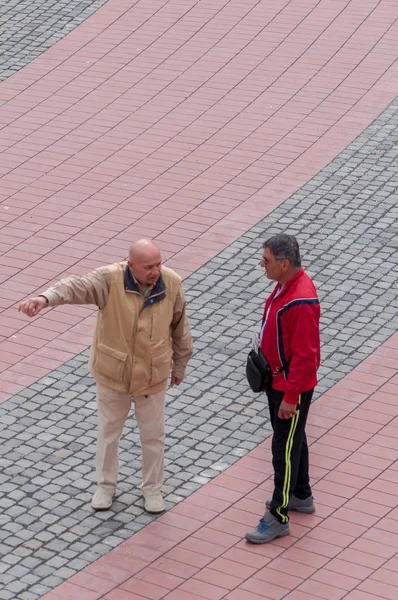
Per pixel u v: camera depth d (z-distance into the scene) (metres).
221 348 31.72
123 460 27.19
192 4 53.28
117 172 41.69
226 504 25.50
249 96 45.81
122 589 22.88
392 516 24.89
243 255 36.31
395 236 36.78
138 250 22.66
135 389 23.77
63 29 52.44
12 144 44.06
